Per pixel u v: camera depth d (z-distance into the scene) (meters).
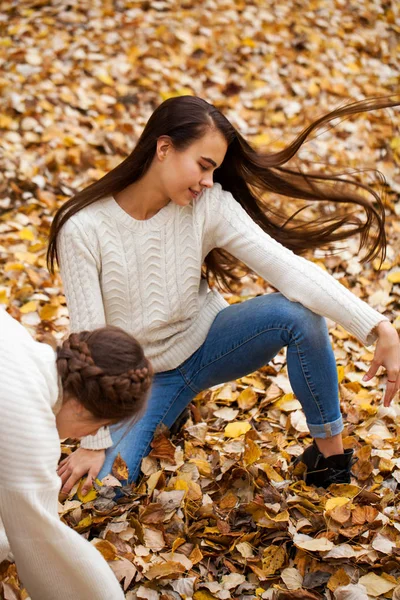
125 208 2.01
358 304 1.97
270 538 1.95
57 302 3.01
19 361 1.44
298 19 5.28
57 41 4.65
